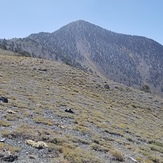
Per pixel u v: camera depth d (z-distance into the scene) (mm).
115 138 26359
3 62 74188
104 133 27219
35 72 68688
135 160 19875
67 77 71562
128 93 72750
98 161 16797
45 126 23234
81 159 16188
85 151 18469
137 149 23594
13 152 15125
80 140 21031
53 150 16797
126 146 23812
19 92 38906
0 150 14898
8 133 17859
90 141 21891
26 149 16141
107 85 72875
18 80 51312
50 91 48250
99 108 45156
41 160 14977
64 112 32344
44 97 40250
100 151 19812
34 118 24703
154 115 58375
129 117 45969
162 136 36281
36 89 46406
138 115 51969
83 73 81375
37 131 19922
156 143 29516
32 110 28734
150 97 74562
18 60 82125
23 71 66750
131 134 31047
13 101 30859
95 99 54219
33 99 35875
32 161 14578
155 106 67438
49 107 32406
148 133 34562
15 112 25484
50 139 18750
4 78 49656
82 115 33250
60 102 39250
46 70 73562
